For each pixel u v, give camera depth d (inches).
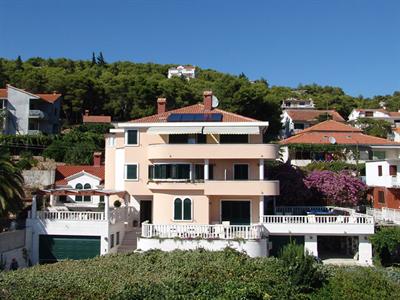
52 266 1136.8
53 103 3789.4
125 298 788.0
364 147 2655.0
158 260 1189.7
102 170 2276.1
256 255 1387.8
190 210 1585.9
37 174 2372.0
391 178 1879.9
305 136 2792.8
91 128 3732.8
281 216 1544.0
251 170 1642.5
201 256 1223.5
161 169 1626.5
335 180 1878.7
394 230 1494.8
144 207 1749.5
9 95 3457.2
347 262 1514.5
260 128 1651.1
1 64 5487.2
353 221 1521.9
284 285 926.4
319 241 1740.9
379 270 1125.1
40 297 788.0
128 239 1638.8
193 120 1662.2
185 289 845.2
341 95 6870.1
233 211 1617.9
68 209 1733.5
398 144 2679.6
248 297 832.9
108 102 4630.9
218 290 842.2
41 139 3189.0
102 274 1012.5
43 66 6830.7
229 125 1619.1
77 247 1509.6
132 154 1723.7
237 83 3420.3
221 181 1562.5
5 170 1466.5
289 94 6545.3
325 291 923.4
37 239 1513.3
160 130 1622.8
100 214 1510.8
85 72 5920.3
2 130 3339.1
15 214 1556.3
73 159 2982.3
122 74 6082.7
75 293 812.6
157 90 4522.6
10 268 1370.6
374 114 4736.7
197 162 1627.7
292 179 1836.9
